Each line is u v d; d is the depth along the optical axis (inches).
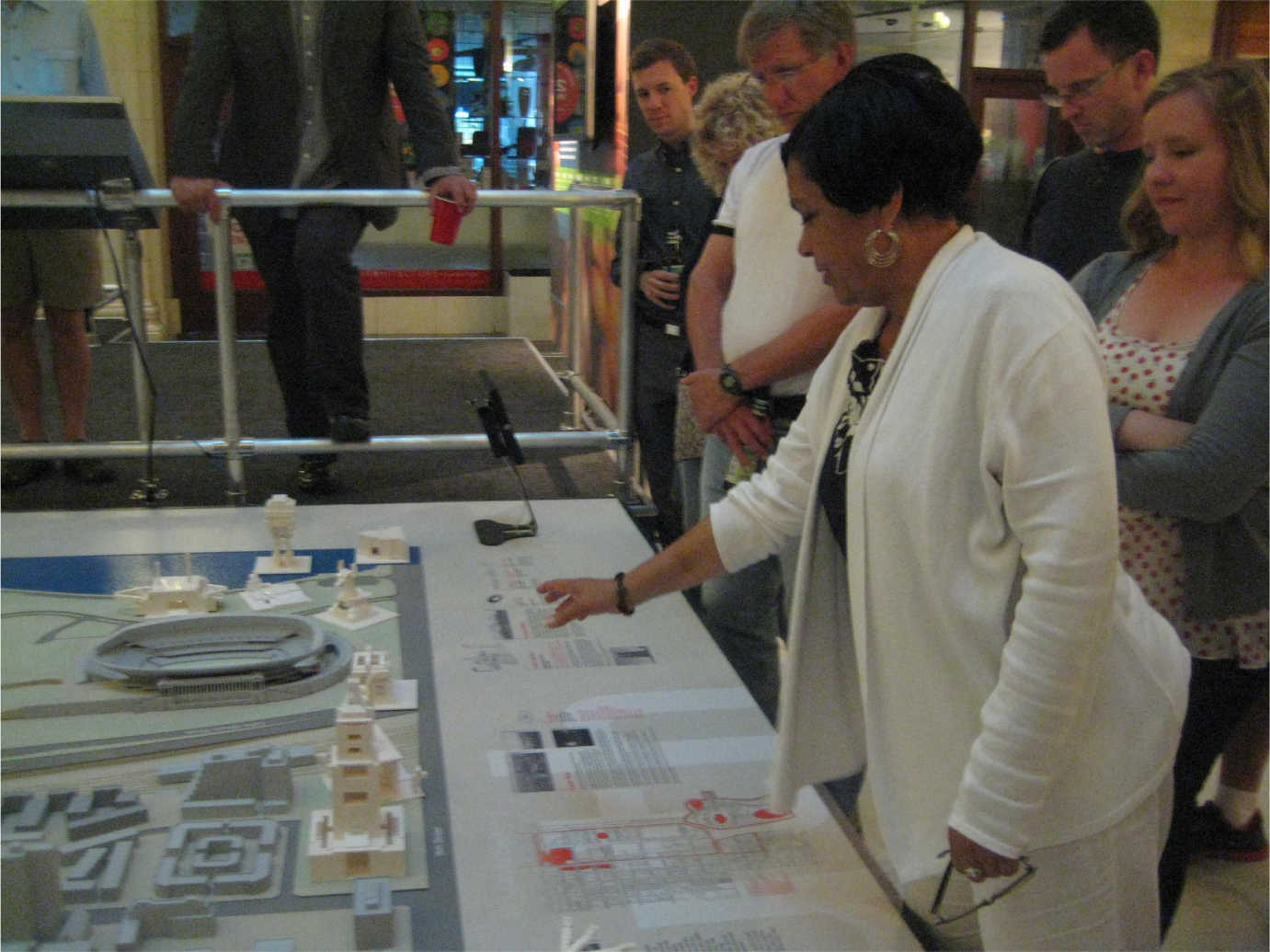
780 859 48.1
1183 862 66.9
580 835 48.8
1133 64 79.3
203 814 47.8
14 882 38.7
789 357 70.2
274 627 66.5
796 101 67.9
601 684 63.2
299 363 133.3
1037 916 42.1
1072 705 37.3
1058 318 37.5
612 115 154.0
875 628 43.7
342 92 122.9
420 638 68.4
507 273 283.4
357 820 46.0
